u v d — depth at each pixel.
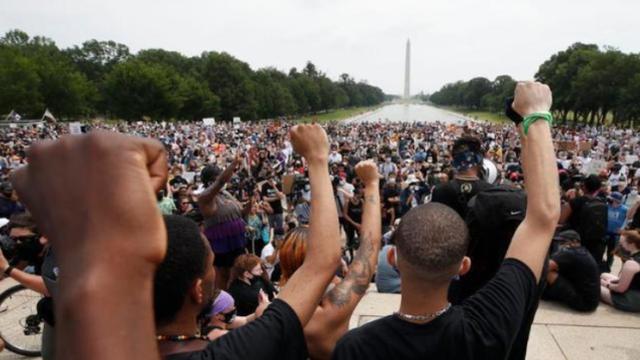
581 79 94.31
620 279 5.83
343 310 2.09
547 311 5.79
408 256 1.62
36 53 107.06
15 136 46.84
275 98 135.62
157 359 0.55
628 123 90.75
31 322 5.58
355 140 52.62
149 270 0.55
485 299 1.61
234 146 41.56
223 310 3.52
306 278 1.39
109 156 0.54
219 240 6.46
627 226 10.87
